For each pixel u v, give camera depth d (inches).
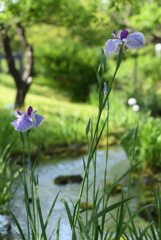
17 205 163.9
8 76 1007.0
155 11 439.5
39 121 65.7
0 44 449.7
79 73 711.7
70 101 734.5
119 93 585.9
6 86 760.3
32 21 375.6
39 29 689.0
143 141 234.5
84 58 709.3
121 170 235.8
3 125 271.4
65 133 320.8
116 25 540.4
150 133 237.3
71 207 165.0
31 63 471.2
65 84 738.8
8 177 173.3
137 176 219.6
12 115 309.7
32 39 701.3
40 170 234.2
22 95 460.8
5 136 243.4
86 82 725.3
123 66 863.1
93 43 583.2
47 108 486.6
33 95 664.4
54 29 726.5
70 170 238.2
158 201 77.1
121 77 792.9
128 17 510.6
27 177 209.8
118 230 68.9
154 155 237.1
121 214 70.1
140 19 466.0
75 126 338.3
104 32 565.6
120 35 60.2
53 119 389.7
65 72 709.9
